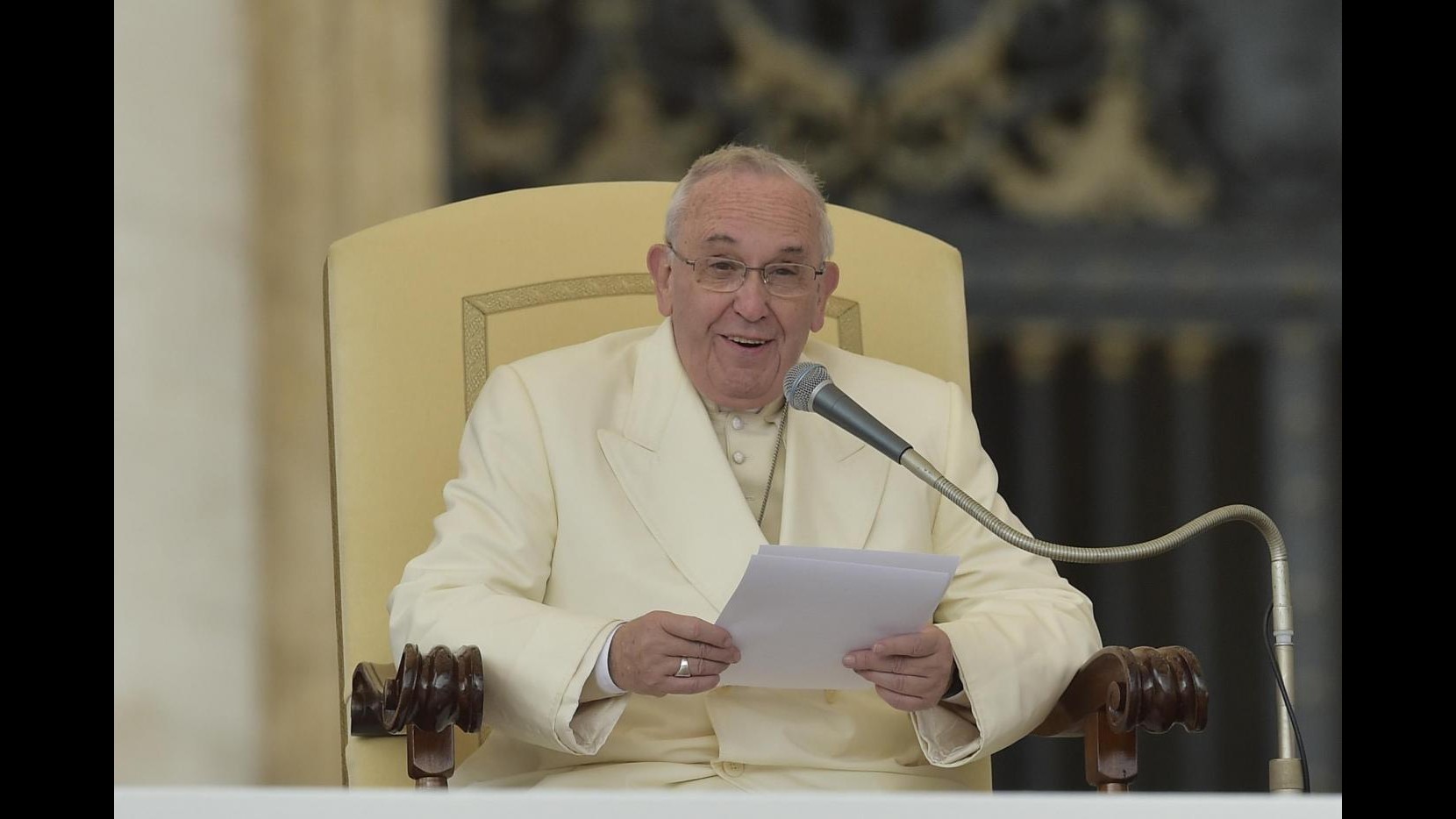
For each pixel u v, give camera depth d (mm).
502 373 12297
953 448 12617
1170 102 28531
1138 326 28125
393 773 11344
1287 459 27656
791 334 11852
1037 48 28531
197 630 17234
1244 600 27359
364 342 12516
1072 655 11297
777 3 28219
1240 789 26672
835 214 13922
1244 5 28438
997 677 10914
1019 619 11445
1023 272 28156
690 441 11930
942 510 12492
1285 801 6207
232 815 6184
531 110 27797
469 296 12844
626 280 13250
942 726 11094
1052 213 28391
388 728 9945
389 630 11562
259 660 17828
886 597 10023
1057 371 28094
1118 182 28422
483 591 11234
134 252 16859
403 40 21078
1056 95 28516
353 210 20531
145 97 17109
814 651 10344
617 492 11883
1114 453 27844
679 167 28031
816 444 12281
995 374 28062
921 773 11562
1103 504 27688
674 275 12008
